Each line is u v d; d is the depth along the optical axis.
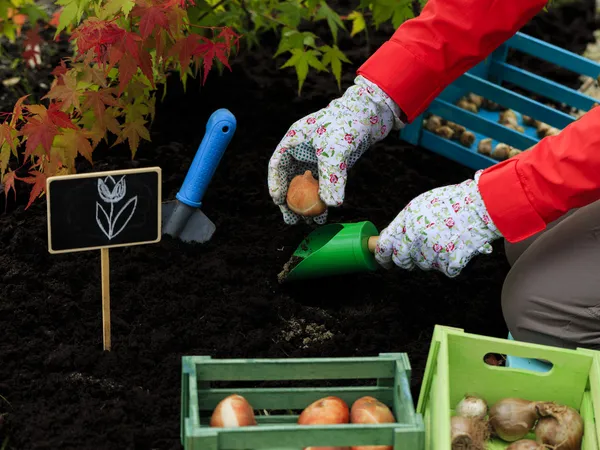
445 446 1.66
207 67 2.42
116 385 2.13
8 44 3.44
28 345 2.22
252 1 3.08
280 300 2.40
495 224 2.05
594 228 2.12
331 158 2.23
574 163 1.95
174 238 2.52
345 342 2.28
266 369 1.84
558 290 2.11
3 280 2.39
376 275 2.49
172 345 2.24
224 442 1.65
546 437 1.87
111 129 2.40
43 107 2.30
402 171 2.95
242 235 2.62
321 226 2.47
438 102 2.94
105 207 2.02
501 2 2.13
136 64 2.31
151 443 2.00
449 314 2.41
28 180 2.36
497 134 2.87
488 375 1.95
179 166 2.83
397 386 1.85
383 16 2.94
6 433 2.00
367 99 2.24
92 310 2.33
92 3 2.49
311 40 2.96
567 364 1.90
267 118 3.09
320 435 1.67
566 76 3.53
